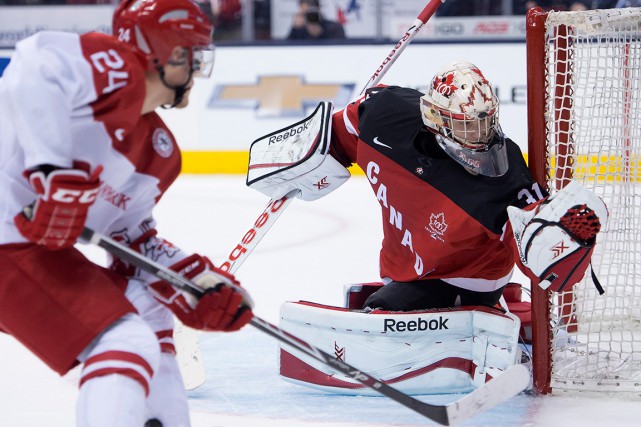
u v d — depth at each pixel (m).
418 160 8.16
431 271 8.48
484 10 23.25
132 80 5.28
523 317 9.37
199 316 5.61
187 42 5.56
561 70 8.71
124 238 6.04
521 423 7.46
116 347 5.16
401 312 8.19
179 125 24.09
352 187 22.22
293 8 24.00
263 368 9.13
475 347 8.24
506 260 8.58
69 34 5.30
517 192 7.75
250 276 13.47
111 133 5.34
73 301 5.31
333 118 9.36
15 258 5.37
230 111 23.80
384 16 23.66
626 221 9.23
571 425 7.40
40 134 5.02
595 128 9.02
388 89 8.84
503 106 22.42
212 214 19.02
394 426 7.38
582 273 7.41
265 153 9.55
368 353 8.21
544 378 8.20
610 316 10.27
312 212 19.14
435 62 22.94
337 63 23.28
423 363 8.25
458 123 7.61
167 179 5.96
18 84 5.04
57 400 8.08
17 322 5.36
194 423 7.46
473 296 8.63
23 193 5.41
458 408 6.22
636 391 8.17
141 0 5.59
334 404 8.02
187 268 5.88
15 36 24.92
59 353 5.27
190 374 8.19
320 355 6.10
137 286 5.91
